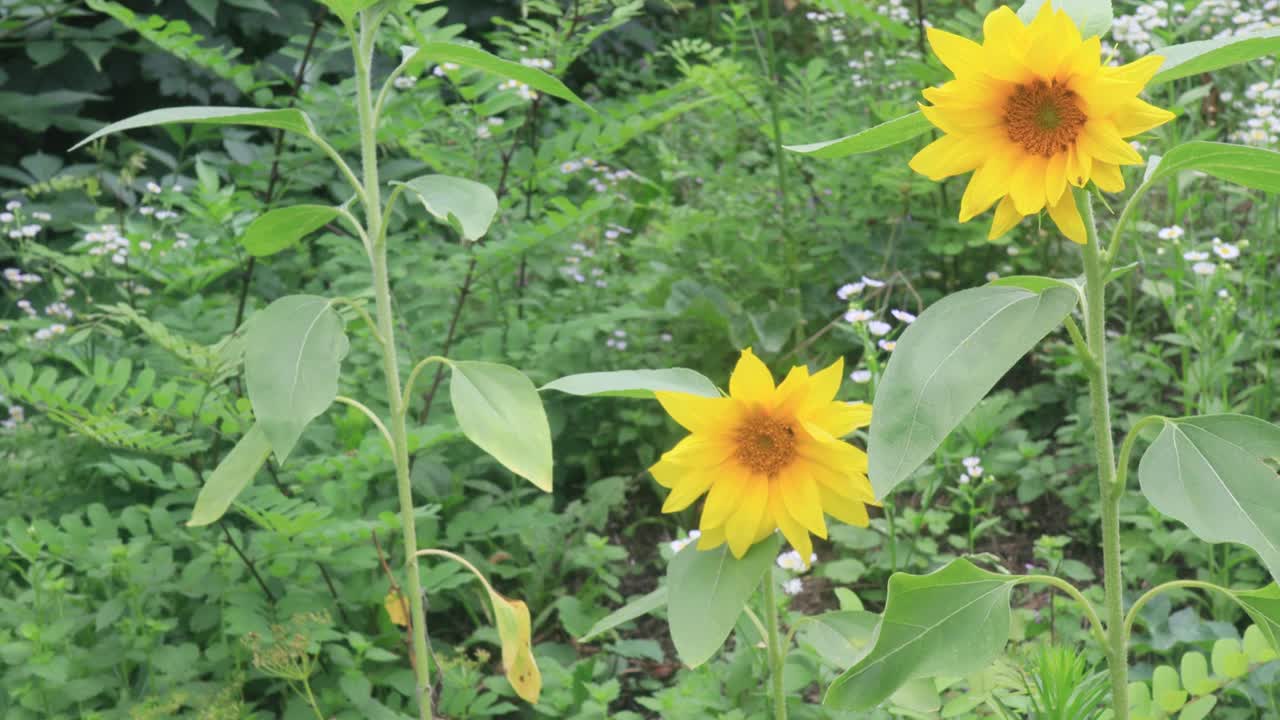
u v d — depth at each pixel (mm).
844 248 4457
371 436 3311
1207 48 1481
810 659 2635
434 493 3289
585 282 4312
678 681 2816
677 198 5711
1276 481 1410
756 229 4625
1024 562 3436
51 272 4246
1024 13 1636
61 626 2580
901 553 3264
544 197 4363
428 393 3525
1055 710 2088
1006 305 1482
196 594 2734
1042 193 1472
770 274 4352
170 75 5566
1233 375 3734
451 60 1963
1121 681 1680
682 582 1809
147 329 2965
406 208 4867
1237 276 3426
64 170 4957
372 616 3010
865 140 1638
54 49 5234
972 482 3465
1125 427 3592
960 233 4305
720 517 1774
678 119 5793
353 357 3729
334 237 4016
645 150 6211
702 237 4715
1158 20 3803
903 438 1435
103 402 2934
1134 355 3441
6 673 2641
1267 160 1421
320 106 3920
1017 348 1448
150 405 3363
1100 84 1394
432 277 3879
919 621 1593
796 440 1771
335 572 2990
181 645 2676
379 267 1981
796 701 2631
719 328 4160
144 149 4797
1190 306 3398
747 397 1756
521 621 1969
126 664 2703
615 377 1846
